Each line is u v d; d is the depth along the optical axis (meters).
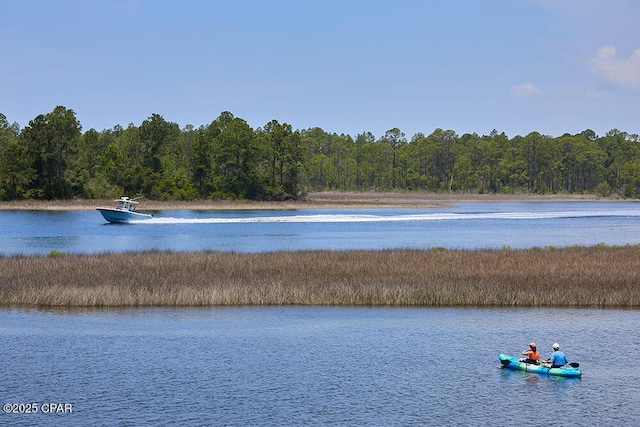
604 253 90.06
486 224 173.50
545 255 87.75
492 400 41.50
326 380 44.56
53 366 46.78
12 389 42.50
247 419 38.22
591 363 48.59
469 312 63.72
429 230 152.62
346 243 121.62
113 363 47.56
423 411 39.69
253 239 129.00
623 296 66.56
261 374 45.53
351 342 53.22
